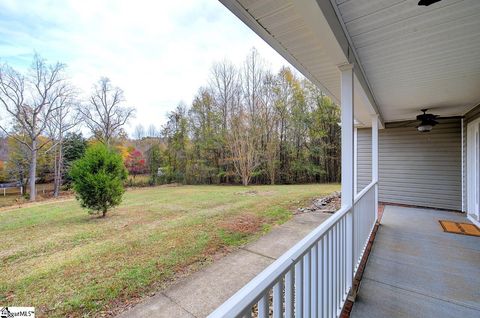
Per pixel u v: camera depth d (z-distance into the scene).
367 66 2.39
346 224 2.00
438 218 4.67
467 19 1.57
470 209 4.66
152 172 16.48
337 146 14.17
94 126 15.55
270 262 3.11
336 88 2.97
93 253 3.63
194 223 5.25
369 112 4.00
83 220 5.85
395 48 2.00
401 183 6.05
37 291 2.58
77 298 2.42
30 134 11.91
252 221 5.31
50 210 7.45
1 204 9.95
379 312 1.81
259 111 14.71
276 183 14.62
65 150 14.14
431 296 2.01
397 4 1.41
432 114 4.70
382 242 3.34
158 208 7.18
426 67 2.41
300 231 4.46
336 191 10.11
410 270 2.49
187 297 2.35
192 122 16.27
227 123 15.25
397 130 6.11
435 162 5.61
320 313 1.34
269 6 1.34
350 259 2.00
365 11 1.48
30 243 4.20
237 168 14.50
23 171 12.47
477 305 1.87
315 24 1.36
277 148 14.70
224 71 15.47
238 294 0.70
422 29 1.71
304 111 14.59
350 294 1.98
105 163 6.28
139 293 2.46
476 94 3.43
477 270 2.46
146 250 3.68
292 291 0.96
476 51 2.05
